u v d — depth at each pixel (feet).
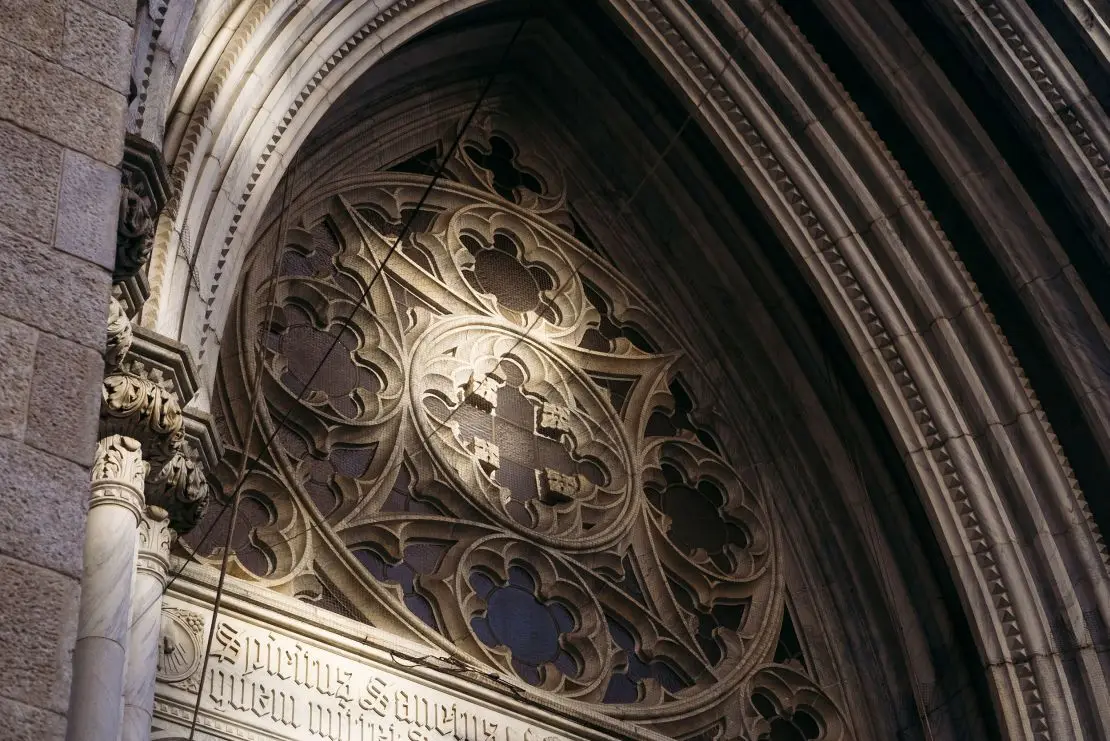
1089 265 46.91
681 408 49.67
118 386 28.45
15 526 17.98
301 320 42.88
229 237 33.88
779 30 47.26
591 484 45.57
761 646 45.42
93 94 21.17
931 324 46.85
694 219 50.24
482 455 43.73
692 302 50.60
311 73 37.40
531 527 43.65
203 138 33.04
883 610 47.32
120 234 25.75
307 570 37.86
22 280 19.42
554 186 50.96
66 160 20.52
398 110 47.50
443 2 41.73
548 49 49.98
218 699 33.55
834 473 48.70
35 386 18.90
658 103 48.96
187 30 31.27
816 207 47.01
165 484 29.40
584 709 40.01
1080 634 43.93
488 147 50.31
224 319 33.19
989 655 43.86
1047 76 46.83
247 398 39.55
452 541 41.70
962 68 47.42
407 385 43.19
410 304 45.44
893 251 47.16
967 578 44.70
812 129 47.34
